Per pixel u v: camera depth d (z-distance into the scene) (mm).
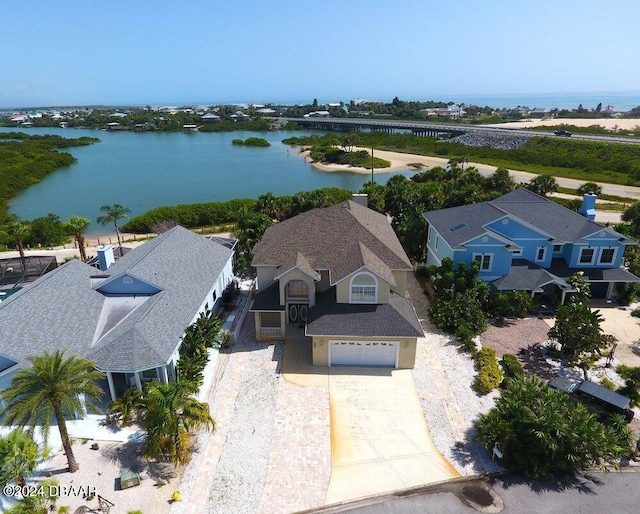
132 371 23500
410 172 119062
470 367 28969
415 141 163500
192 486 19969
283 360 29688
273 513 18672
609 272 37625
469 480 20344
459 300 33625
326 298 30875
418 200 57031
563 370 28641
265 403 25469
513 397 22422
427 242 47375
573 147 119562
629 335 32656
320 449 22125
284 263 32094
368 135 187375
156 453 20312
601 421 23078
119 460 21359
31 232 58750
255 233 46469
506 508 18859
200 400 25625
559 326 28750
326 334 27750
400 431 23359
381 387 26922
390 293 32125
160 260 33656
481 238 36406
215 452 21922
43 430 18250
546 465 20125
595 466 21094
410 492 19703
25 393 18828
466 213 42219
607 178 97125
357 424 23859
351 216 36562
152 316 27094
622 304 37719
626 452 20453
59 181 111312
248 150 169625
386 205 58656
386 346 28438
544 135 138000
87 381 20094
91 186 105312
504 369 28656
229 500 19266
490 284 37094
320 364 29016
